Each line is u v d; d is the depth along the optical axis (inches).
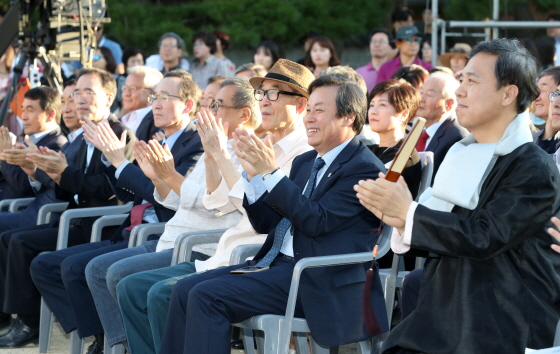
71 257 224.2
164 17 586.9
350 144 175.0
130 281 193.6
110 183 253.3
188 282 170.9
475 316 121.6
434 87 258.8
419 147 265.7
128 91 339.9
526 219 119.0
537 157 122.3
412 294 173.2
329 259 162.2
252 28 577.0
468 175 124.6
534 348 121.0
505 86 124.3
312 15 594.6
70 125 303.9
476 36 390.6
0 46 380.2
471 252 119.6
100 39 476.1
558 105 200.4
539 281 123.1
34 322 254.1
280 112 206.2
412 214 122.7
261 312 166.2
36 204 285.7
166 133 252.1
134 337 194.1
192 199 209.6
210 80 279.7
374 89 233.8
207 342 159.5
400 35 367.6
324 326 162.6
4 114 358.9
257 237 195.3
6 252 263.3
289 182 162.9
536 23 356.2
